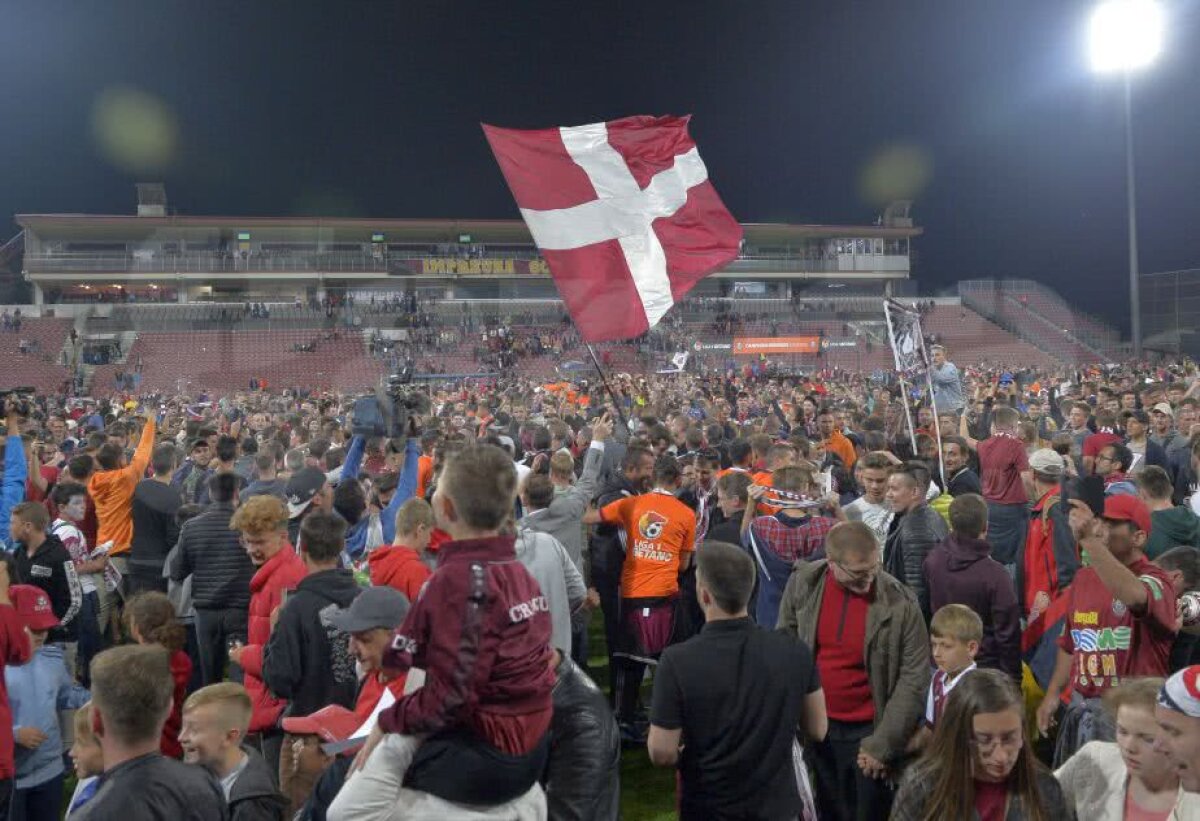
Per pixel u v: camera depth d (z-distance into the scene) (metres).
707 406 20.52
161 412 23.03
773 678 3.55
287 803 3.36
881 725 4.16
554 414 15.49
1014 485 8.23
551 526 5.99
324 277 54.91
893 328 11.12
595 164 8.10
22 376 44.53
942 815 2.84
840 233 62.31
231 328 49.53
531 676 2.68
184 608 6.64
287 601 4.38
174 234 55.50
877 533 6.14
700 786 3.57
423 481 7.59
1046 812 2.84
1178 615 4.16
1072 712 4.26
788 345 48.16
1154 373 30.94
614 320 7.92
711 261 8.15
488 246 60.41
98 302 54.19
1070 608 4.48
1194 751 2.65
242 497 7.23
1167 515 5.82
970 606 4.72
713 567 3.61
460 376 28.44
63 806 5.87
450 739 2.61
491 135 8.02
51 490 8.70
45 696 4.73
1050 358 53.44
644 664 6.35
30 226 52.78
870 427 11.70
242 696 3.48
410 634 2.55
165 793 2.80
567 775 3.22
